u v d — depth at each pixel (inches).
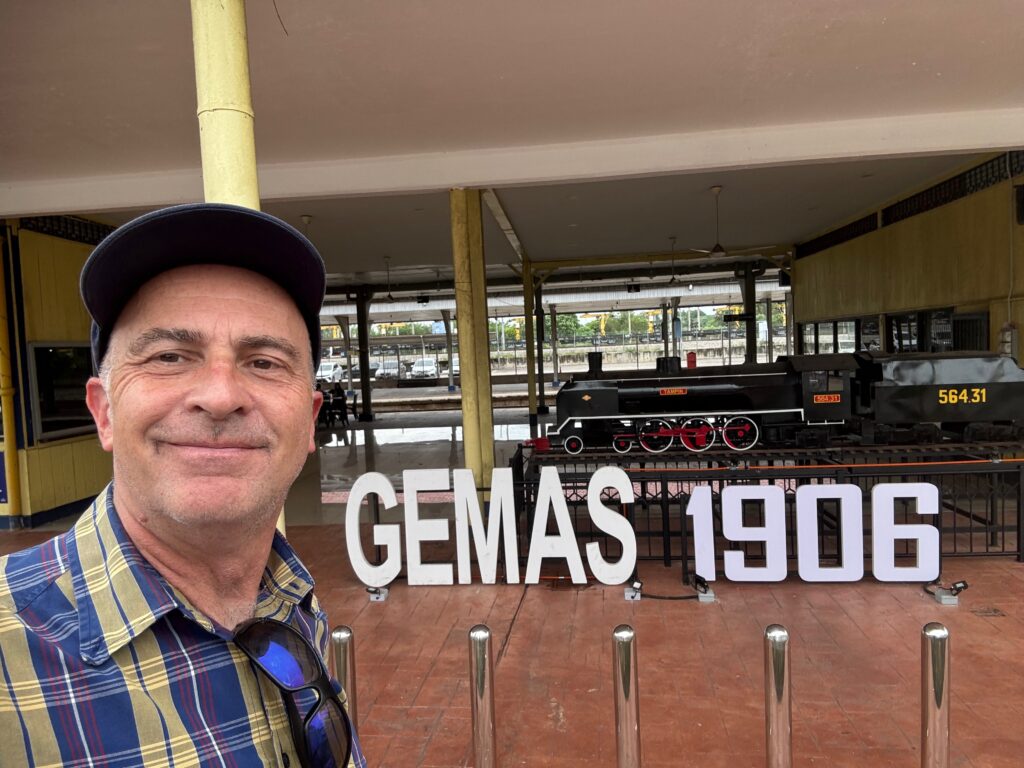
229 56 104.7
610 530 206.4
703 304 1015.6
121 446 39.6
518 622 190.1
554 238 517.3
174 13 148.6
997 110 235.9
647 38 172.6
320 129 231.0
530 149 262.8
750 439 291.0
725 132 251.6
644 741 131.3
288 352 42.6
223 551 41.7
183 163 259.3
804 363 294.4
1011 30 172.1
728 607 193.9
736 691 148.6
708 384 299.0
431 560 250.8
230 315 40.1
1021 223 302.4
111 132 221.3
